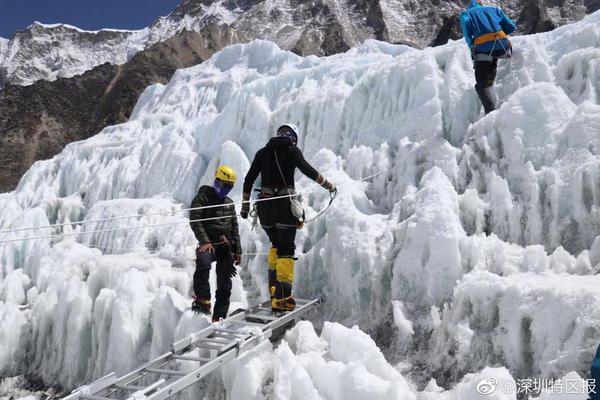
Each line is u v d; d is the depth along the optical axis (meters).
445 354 3.83
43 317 5.94
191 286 5.73
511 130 4.93
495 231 4.63
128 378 3.62
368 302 4.68
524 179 4.64
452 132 5.72
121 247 7.67
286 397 3.57
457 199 4.77
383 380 3.39
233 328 4.37
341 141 6.91
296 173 6.89
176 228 7.24
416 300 4.36
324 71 8.62
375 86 6.65
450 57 6.18
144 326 5.11
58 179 10.95
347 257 4.80
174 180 8.67
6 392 5.67
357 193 5.55
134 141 10.44
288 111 7.73
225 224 4.61
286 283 4.44
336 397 3.45
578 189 4.23
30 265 7.52
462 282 3.98
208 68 13.47
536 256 4.02
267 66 12.08
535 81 5.54
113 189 9.70
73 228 9.12
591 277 3.62
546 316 3.29
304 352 4.10
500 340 3.54
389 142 6.11
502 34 5.42
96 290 5.91
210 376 4.22
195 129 9.41
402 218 4.89
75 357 5.53
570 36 5.78
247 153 8.02
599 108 4.57
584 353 2.98
